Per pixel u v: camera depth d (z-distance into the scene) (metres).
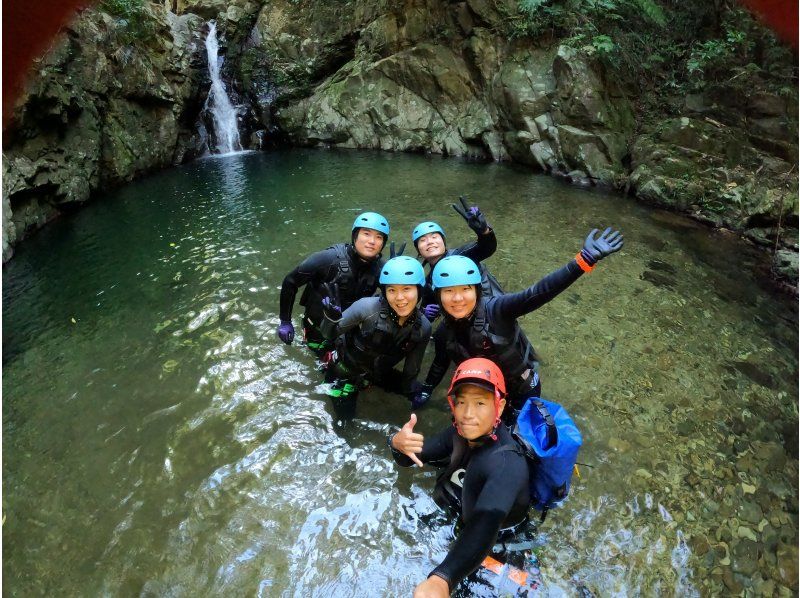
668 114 9.66
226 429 3.58
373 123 13.64
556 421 2.56
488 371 2.37
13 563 2.69
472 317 3.08
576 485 3.14
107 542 2.81
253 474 3.24
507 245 6.75
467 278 2.93
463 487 2.48
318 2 14.34
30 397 3.90
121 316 5.04
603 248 2.69
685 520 2.95
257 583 2.62
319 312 3.98
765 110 8.38
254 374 4.13
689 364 4.32
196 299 5.33
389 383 3.77
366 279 3.90
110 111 10.02
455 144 12.57
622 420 3.69
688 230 7.45
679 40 10.18
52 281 5.82
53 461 3.33
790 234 6.75
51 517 2.95
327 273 3.82
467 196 9.02
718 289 5.65
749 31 8.83
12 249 6.54
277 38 14.62
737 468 3.30
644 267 6.12
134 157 10.41
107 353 4.44
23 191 7.08
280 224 7.60
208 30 14.27
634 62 10.17
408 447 2.57
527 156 11.03
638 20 10.41
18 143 7.34
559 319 4.96
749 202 7.39
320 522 2.94
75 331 4.79
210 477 3.21
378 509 3.02
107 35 9.97
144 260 6.35
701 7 9.89
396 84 13.43
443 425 3.66
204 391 3.95
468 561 2.01
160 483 3.18
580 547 2.78
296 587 2.61
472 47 11.99
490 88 11.95
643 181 8.80
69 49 8.79
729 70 9.05
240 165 12.08
